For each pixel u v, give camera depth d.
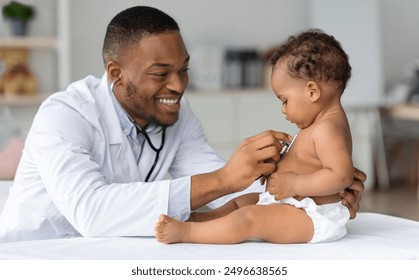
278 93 2.23
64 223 2.45
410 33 7.22
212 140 6.15
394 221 2.48
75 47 5.96
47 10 5.61
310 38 2.19
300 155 2.15
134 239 2.14
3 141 5.39
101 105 2.41
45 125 2.28
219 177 2.13
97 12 6.02
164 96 2.35
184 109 2.71
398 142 7.09
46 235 2.45
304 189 2.06
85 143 2.31
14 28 5.43
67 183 2.17
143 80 2.31
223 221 2.08
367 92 6.44
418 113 6.20
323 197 2.12
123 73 2.35
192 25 6.45
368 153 6.60
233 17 6.59
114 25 2.36
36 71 5.63
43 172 2.23
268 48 6.51
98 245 2.06
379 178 6.81
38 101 5.41
